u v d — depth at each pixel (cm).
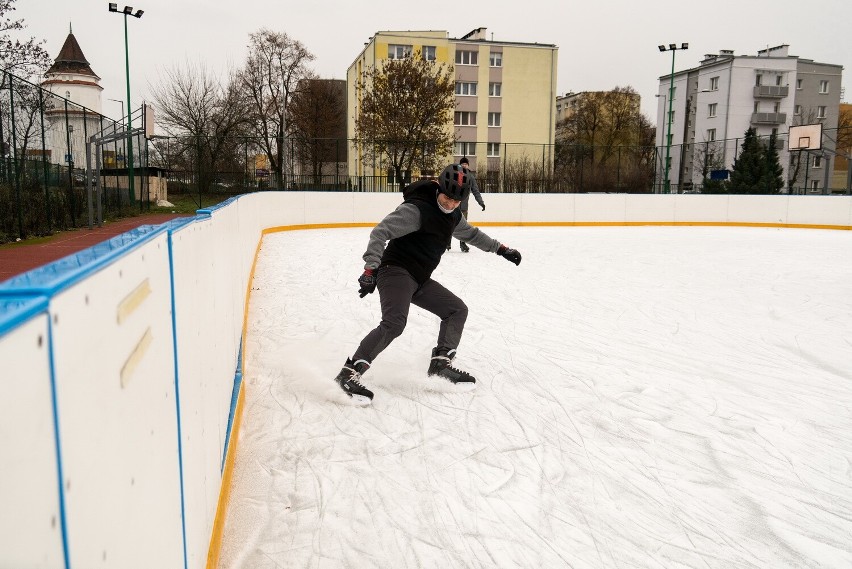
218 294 284
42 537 62
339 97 5491
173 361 147
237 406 332
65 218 1392
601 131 5650
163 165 2231
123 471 96
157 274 132
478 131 4434
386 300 360
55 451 67
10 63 1950
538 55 4447
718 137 5172
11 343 55
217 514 222
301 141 2000
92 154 1641
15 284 68
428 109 3042
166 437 134
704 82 5266
